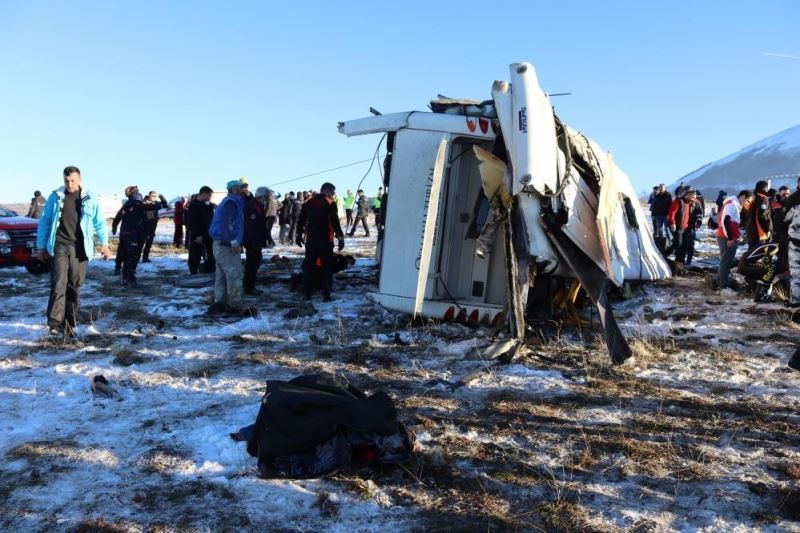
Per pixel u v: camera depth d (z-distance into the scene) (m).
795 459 4.25
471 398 5.60
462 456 4.34
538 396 5.61
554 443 4.56
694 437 4.64
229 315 9.08
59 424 5.02
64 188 7.76
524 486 3.94
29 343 7.57
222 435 4.70
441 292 7.83
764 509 3.62
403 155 7.84
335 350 7.16
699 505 3.68
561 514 3.59
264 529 3.49
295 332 8.04
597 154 8.70
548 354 6.96
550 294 8.05
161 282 12.62
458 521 3.54
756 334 7.59
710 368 6.36
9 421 5.11
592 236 7.28
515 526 3.48
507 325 7.46
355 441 4.15
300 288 11.58
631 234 10.74
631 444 4.50
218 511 3.68
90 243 7.84
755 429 4.77
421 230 7.77
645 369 6.40
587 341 7.52
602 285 7.05
